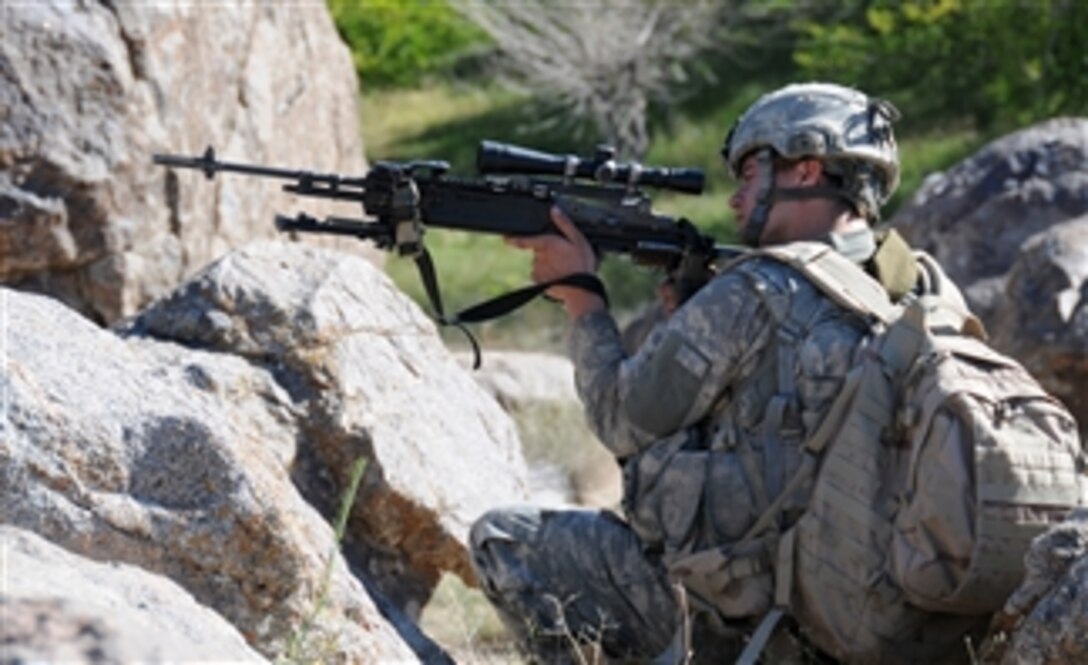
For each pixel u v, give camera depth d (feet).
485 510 36.99
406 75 179.11
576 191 32.99
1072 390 59.41
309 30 69.00
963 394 28.68
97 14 52.37
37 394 25.72
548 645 33.47
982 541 28.43
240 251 36.45
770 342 30.60
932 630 30.09
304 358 35.01
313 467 34.83
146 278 53.52
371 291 37.68
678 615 31.53
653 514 31.50
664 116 158.51
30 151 51.03
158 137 53.62
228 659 18.90
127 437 25.94
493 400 40.40
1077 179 69.10
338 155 71.77
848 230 31.94
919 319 29.58
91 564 23.50
